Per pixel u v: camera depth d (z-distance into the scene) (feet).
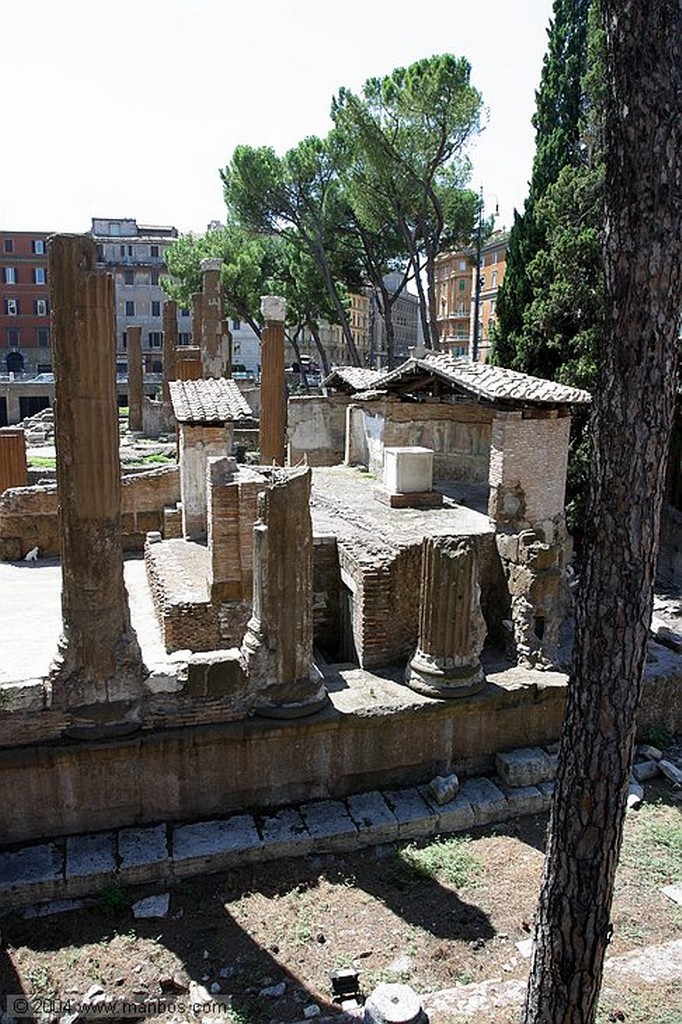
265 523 27.86
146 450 101.71
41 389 190.19
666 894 25.43
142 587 49.11
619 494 13.82
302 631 28.78
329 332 263.29
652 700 35.19
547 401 38.04
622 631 14.24
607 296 13.60
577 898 15.37
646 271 12.98
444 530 38.06
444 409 54.65
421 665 31.27
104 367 25.25
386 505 45.16
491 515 39.81
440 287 241.35
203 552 46.57
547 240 66.33
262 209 117.08
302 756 29.25
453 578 30.25
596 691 14.57
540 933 16.17
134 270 245.86
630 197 12.91
